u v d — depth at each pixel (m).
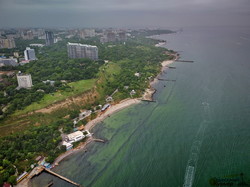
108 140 114.94
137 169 90.69
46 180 89.06
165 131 116.94
